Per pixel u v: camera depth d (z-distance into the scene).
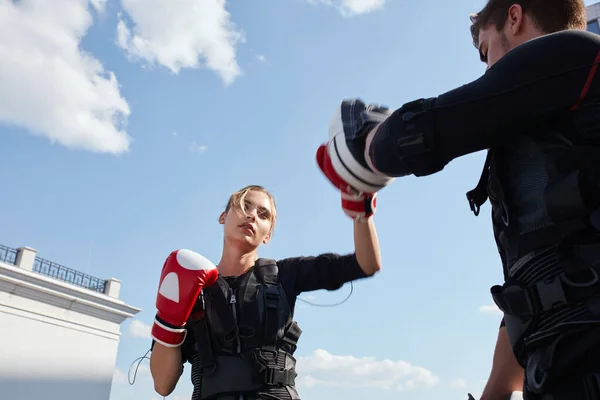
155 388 2.09
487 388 1.45
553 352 0.81
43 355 17.45
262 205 2.50
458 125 0.85
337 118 1.00
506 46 1.13
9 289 16.80
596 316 0.79
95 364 19.03
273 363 2.06
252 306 2.14
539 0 1.09
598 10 7.12
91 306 19.06
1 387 16.00
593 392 0.76
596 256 0.81
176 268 2.06
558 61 0.85
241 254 2.41
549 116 0.87
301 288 2.30
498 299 0.97
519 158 0.94
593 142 0.86
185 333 2.05
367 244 2.06
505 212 0.97
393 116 0.90
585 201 0.83
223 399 1.95
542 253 0.89
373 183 0.98
